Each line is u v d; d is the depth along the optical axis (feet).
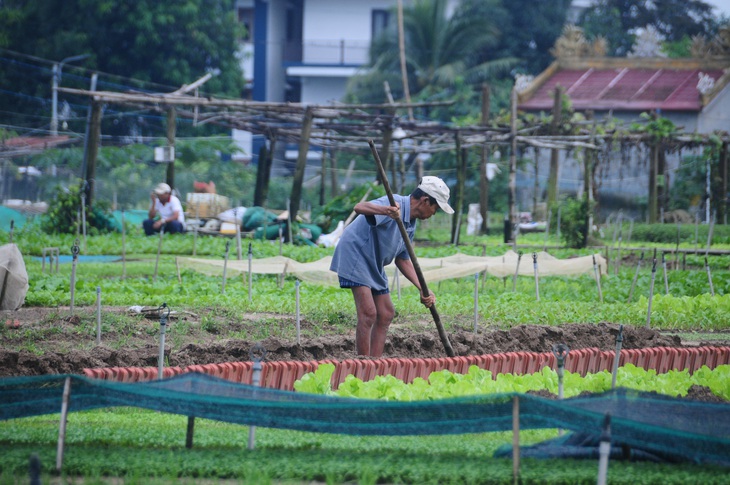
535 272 117.91
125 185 285.23
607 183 304.30
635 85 344.90
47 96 329.52
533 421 44.57
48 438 48.91
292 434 51.57
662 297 117.19
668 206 297.33
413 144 273.13
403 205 73.05
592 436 48.08
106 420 56.18
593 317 107.34
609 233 249.34
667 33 446.60
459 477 42.50
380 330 74.79
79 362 68.49
